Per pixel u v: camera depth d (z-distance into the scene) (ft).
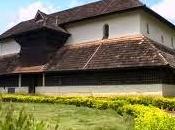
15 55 122.52
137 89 81.15
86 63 90.07
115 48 89.66
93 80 90.07
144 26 91.91
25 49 110.93
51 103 81.76
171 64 79.56
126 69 80.74
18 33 108.68
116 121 51.88
